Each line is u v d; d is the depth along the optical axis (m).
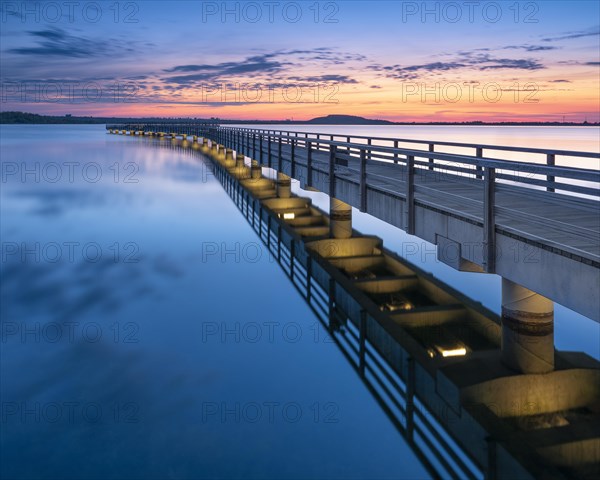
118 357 10.27
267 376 9.41
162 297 14.07
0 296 14.22
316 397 8.62
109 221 25.31
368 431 7.58
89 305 13.48
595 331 11.62
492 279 14.03
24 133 140.88
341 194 13.10
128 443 7.43
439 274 14.35
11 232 23.12
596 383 7.32
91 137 114.00
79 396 8.78
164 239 21.45
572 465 6.21
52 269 17.12
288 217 22.92
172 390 8.96
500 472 6.26
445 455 6.91
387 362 9.33
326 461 7.05
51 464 7.04
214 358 10.20
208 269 16.72
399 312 10.22
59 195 33.78
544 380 7.33
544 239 5.50
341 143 12.81
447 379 7.42
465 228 7.07
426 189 8.16
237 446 7.36
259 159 26.97
